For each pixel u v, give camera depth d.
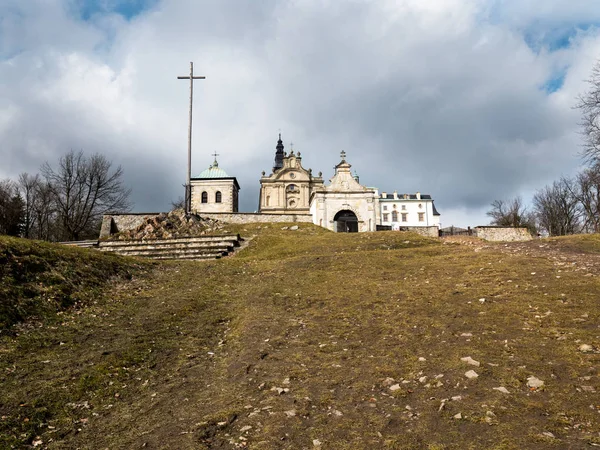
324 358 8.26
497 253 18.09
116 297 13.88
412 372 7.16
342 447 5.19
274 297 13.54
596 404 5.61
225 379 7.68
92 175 51.91
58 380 7.66
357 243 27.52
